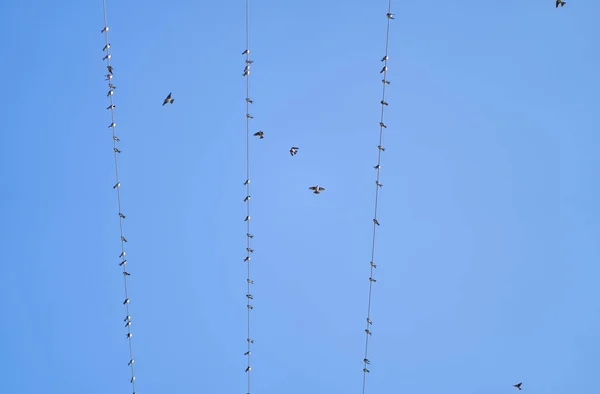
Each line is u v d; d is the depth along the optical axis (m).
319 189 39.78
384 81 39.16
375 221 40.75
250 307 41.66
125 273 41.22
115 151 40.41
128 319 41.50
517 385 44.78
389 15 38.50
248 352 42.06
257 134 40.22
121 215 40.91
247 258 41.28
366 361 41.84
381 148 39.78
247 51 39.53
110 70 39.16
